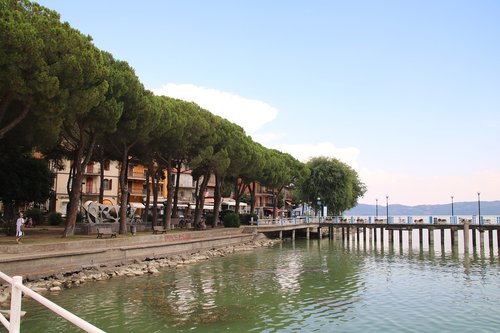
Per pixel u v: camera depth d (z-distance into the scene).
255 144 55.22
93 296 19.67
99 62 24.58
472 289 24.16
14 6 21.00
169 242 35.44
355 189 91.44
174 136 36.81
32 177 37.25
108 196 64.75
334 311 18.58
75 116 25.06
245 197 94.94
